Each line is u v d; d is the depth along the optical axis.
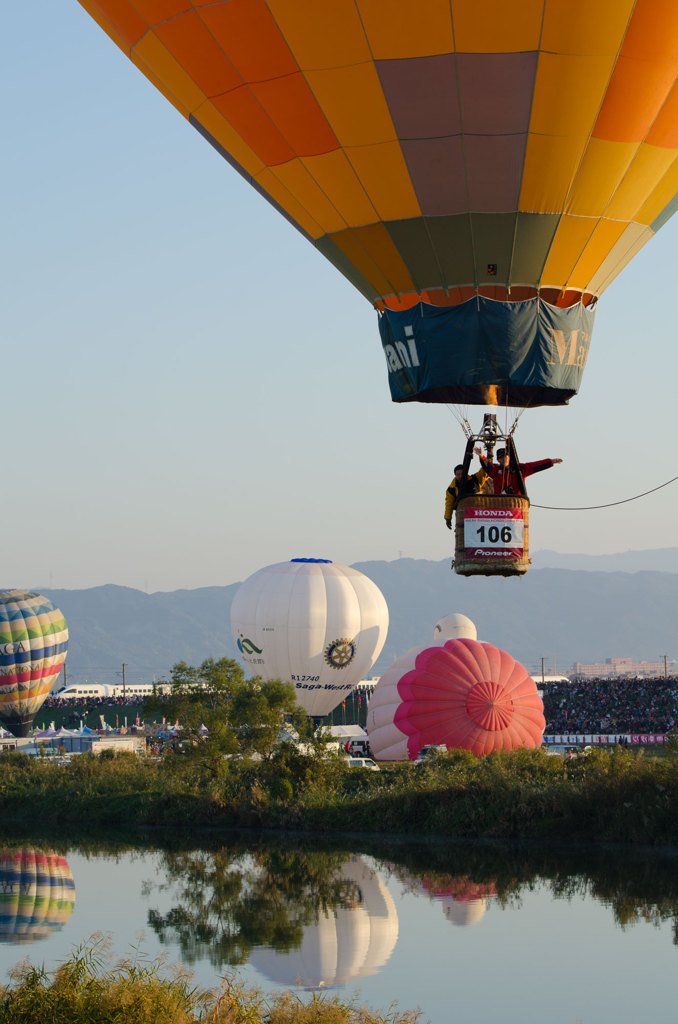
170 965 26.36
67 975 20.17
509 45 20.75
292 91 22.02
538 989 24.92
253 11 21.08
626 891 34.47
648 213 23.64
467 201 22.64
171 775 60.38
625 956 27.56
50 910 34.88
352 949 28.73
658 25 20.56
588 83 21.22
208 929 31.72
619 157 22.30
